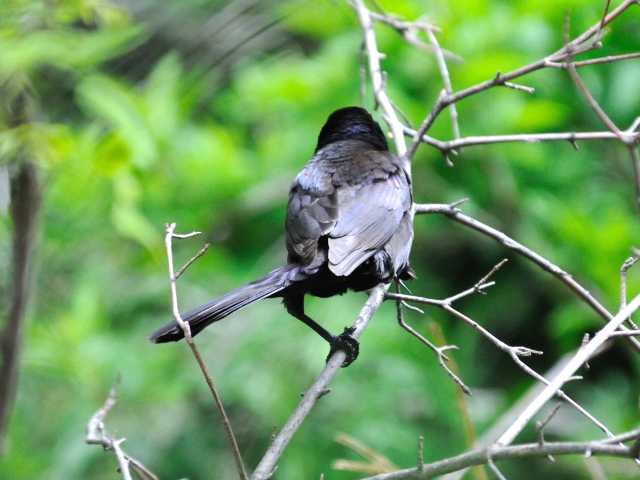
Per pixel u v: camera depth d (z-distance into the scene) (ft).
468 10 43.62
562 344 45.80
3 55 24.45
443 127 41.86
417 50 42.60
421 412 40.55
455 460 16.34
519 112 41.83
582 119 46.09
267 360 40.40
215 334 42.22
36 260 26.18
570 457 43.37
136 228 30.45
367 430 38.24
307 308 40.86
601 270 42.24
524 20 44.04
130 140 27.94
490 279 46.98
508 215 45.16
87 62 26.40
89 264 37.17
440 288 46.78
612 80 45.06
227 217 45.29
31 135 24.63
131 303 42.88
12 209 24.95
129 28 27.91
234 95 48.32
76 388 37.40
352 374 39.40
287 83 45.93
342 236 24.22
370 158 27.25
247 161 46.32
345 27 46.47
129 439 39.65
